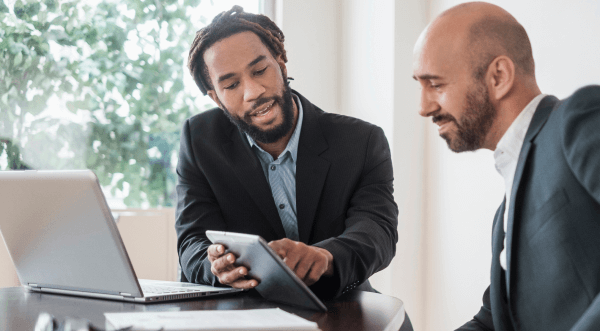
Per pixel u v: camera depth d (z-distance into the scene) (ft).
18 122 8.22
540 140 2.94
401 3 9.16
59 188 3.32
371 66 9.64
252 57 4.55
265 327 2.43
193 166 5.13
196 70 5.06
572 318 2.74
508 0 7.77
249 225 4.96
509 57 3.06
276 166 5.07
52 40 8.46
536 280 2.91
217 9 9.69
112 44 8.86
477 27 3.08
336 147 4.97
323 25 10.20
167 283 4.25
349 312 3.16
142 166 9.05
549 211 2.82
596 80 6.45
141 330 2.40
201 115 5.41
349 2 10.18
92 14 8.73
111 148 8.83
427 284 9.32
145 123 9.07
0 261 7.34
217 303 3.43
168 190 9.22
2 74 8.14
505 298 3.25
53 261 3.62
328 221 4.89
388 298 3.64
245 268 3.36
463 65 3.09
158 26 9.20
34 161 8.31
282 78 4.78
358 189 4.94
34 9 8.34
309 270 3.48
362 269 3.90
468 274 8.39
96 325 2.66
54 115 8.46
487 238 8.04
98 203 3.18
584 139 2.54
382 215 4.62
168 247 8.55
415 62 3.29
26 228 3.62
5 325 2.77
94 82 8.73
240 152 5.02
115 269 3.35
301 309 3.26
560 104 2.93
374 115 9.55
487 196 8.07
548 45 7.13
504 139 3.16
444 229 8.95
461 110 3.15
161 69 9.21
